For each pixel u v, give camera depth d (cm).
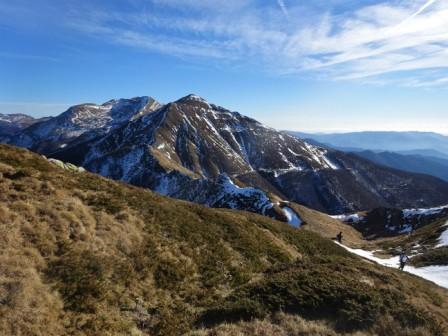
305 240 3809
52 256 1577
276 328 1381
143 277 1761
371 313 1602
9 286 1274
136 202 2481
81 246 1716
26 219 1689
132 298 1592
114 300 1522
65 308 1357
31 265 1445
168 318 1516
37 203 1848
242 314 1516
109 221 2033
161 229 2295
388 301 1773
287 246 3394
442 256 4503
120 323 1409
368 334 1450
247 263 2459
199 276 2034
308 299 1658
